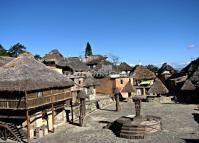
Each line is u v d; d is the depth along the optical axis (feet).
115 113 189.67
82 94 152.87
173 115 173.78
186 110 192.65
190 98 239.71
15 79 127.75
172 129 136.36
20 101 121.39
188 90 237.45
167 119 161.48
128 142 117.08
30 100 122.62
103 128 144.66
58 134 136.05
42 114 142.92
